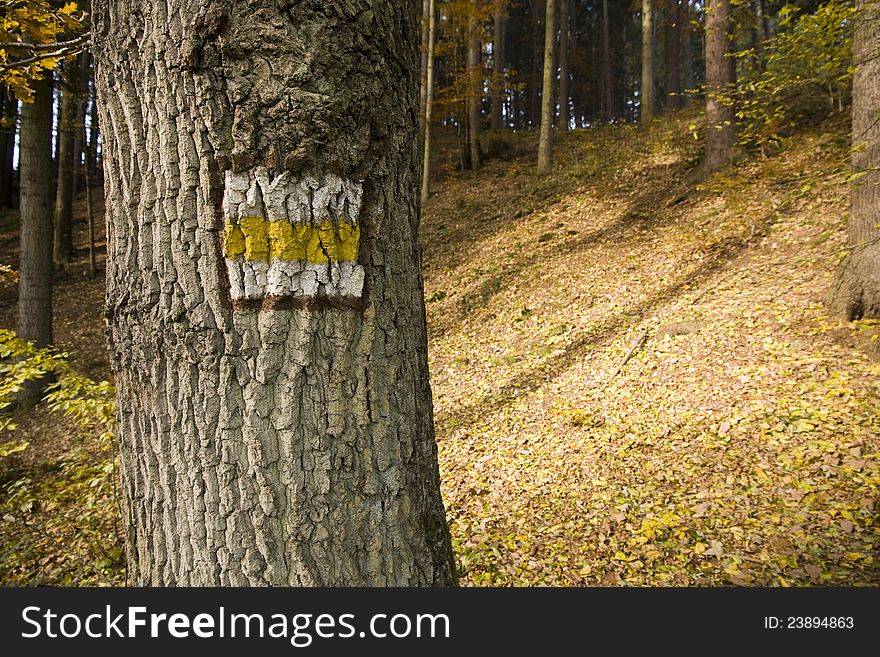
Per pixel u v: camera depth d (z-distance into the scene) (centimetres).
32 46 250
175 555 155
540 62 2652
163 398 151
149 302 149
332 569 149
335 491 148
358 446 151
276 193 141
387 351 158
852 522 363
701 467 455
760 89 470
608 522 418
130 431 159
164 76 141
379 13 153
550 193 1330
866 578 324
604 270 905
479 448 580
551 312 848
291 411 144
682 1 1909
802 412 476
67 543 420
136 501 161
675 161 1212
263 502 146
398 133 161
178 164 142
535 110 2675
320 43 140
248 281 142
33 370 328
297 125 139
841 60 443
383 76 154
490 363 768
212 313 144
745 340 600
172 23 139
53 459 642
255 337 144
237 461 146
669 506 421
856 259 546
